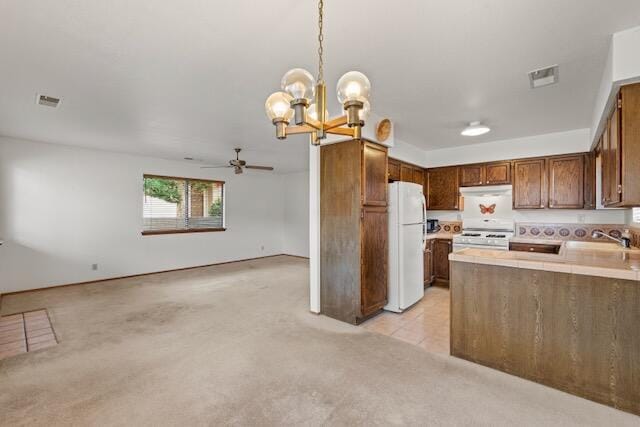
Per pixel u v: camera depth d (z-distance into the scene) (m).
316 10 1.66
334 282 3.56
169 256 6.18
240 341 2.94
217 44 2.02
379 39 1.95
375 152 3.55
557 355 2.18
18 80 2.53
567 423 1.82
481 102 3.03
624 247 3.39
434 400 2.03
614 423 1.83
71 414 1.89
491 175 4.68
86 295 4.49
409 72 2.40
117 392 2.12
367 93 1.58
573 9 1.65
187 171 6.41
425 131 4.09
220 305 4.06
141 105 3.11
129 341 2.93
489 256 2.50
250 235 7.68
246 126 3.86
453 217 5.39
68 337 3.02
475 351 2.53
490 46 2.03
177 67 2.33
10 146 4.45
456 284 2.63
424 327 3.31
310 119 1.65
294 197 8.19
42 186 4.72
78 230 5.06
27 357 2.61
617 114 2.07
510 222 4.66
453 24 1.78
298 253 8.09
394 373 2.37
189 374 2.35
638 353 1.92
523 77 2.48
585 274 2.06
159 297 4.42
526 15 1.70
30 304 4.05
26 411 1.91
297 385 2.21
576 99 2.94
